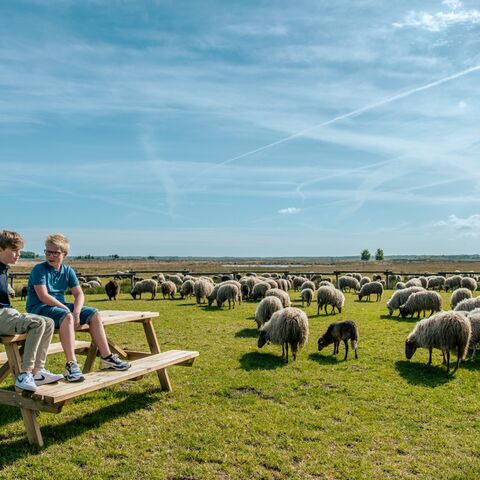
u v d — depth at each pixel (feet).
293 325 33.50
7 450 18.13
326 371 31.01
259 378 28.71
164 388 26.13
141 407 23.35
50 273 21.18
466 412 23.29
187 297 94.89
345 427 21.03
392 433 20.39
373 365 32.89
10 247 18.81
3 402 18.52
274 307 45.42
